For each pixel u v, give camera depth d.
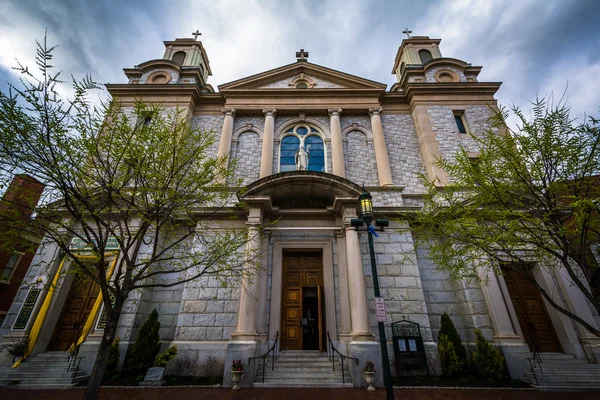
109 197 7.32
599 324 10.79
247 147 16.39
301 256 12.74
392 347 10.49
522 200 7.47
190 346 10.36
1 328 10.70
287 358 10.36
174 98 17.25
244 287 10.52
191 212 11.83
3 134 6.00
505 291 11.31
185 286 11.39
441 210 9.40
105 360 6.34
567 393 8.42
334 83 18.75
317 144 16.64
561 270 11.46
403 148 16.50
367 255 12.01
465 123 16.89
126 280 7.13
